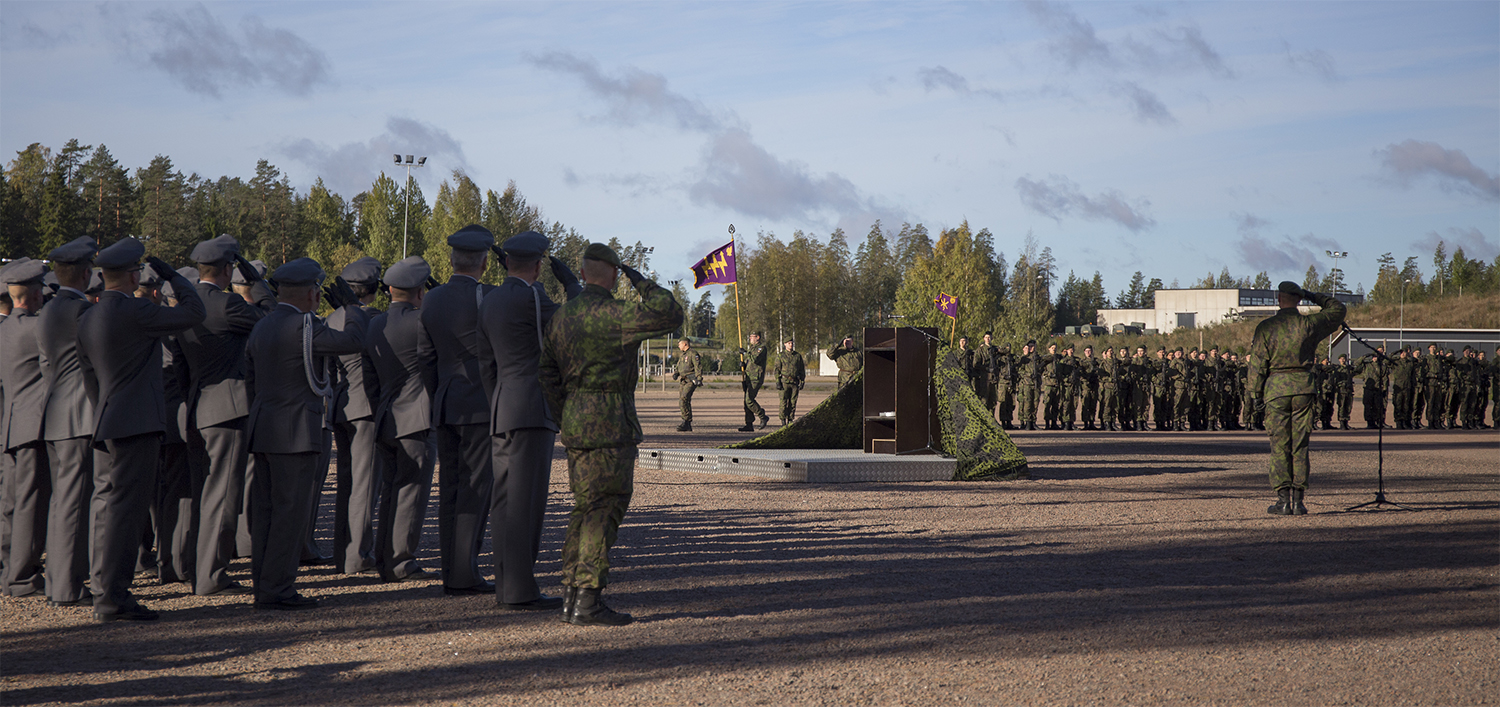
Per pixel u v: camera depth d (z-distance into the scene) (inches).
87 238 255.8
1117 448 756.6
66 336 247.1
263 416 242.2
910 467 521.3
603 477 222.4
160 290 313.0
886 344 584.1
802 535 350.6
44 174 4067.4
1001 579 275.9
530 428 240.5
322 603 251.3
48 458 263.1
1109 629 221.5
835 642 210.1
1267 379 417.4
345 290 305.1
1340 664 195.5
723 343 4414.4
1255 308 3976.4
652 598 252.5
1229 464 631.8
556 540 346.0
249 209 4047.7
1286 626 225.1
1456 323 3144.7
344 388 298.2
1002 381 989.8
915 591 260.5
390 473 285.4
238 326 263.3
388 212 4259.4
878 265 5019.7
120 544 231.1
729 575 281.4
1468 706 171.2
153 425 233.3
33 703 170.6
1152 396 1037.2
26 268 263.6
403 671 189.5
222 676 186.5
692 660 196.4
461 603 251.0
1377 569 293.1
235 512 266.7
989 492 476.1
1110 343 3336.6
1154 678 185.5
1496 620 232.1
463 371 258.1
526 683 181.6
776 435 603.5
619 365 223.3
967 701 171.6
